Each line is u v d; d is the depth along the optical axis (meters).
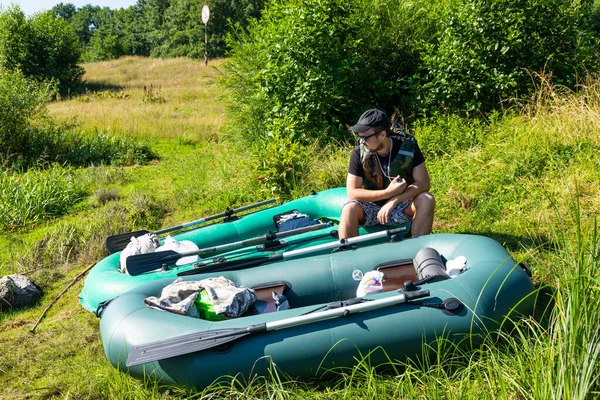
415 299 3.59
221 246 5.12
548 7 8.69
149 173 11.07
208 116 16.69
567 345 2.95
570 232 5.24
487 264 3.90
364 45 9.75
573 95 8.01
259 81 9.83
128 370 3.74
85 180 10.66
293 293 4.24
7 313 5.68
